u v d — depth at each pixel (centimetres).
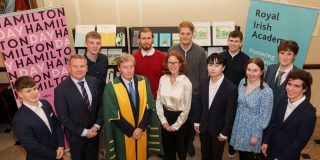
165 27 389
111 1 396
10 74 287
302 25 286
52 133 230
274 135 222
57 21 305
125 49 387
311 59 412
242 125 233
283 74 246
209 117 243
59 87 238
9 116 392
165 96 249
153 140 271
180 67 245
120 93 237
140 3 397
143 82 249
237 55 288
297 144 200
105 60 305
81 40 379
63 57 317
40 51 299
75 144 252
